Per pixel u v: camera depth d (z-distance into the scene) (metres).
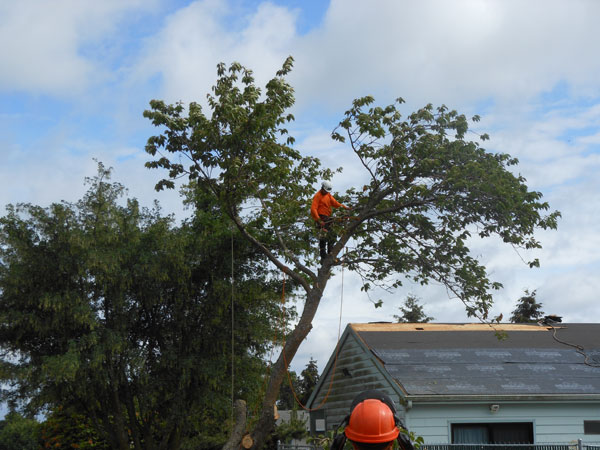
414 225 14.77
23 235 20.73
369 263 14.92
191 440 25.95
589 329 20.88
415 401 14.73
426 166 13.77
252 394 22.75
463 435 15.25
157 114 13.07
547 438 15.38
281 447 19.88
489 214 13.70
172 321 23.03
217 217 21.36
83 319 20.05
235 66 13.37
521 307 50.81
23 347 21.28
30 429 31.72
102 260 20.34
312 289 13.64
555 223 13.57
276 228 14.44
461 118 14.25
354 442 3.23
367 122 13.62
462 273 14.02
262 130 13.16
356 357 18.55
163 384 22.39
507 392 15.20
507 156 14.50
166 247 21.64
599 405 15.79
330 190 13.91
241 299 22.33
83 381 20.81
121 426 22.73
